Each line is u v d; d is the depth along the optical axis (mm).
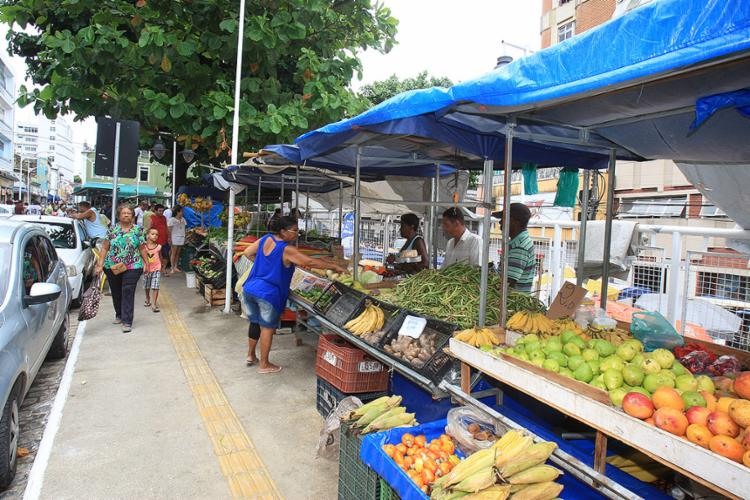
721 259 4984
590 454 2754
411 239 6543
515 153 3799
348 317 4406
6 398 3160
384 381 4281
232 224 8656
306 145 4980
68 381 5207
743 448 1708
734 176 4375
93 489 3264
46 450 3750
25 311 3973
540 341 2781
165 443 3908
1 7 9680
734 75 2221
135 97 10242
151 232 8602
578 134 3652
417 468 2432
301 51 10383
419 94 2855
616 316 5234
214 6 9594
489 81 2316
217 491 3279
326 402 4434
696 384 2156
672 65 1534
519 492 2143
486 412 2695
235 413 4508
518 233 4773
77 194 31328
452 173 7434
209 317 8344
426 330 3609
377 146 5281
